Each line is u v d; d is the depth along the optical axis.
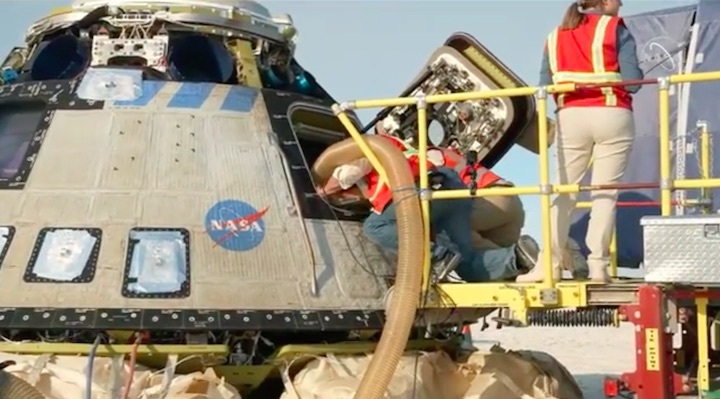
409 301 4.95
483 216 6.12
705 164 7.89
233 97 5.99
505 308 5.58
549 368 6.03
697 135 9.28
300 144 6.61
